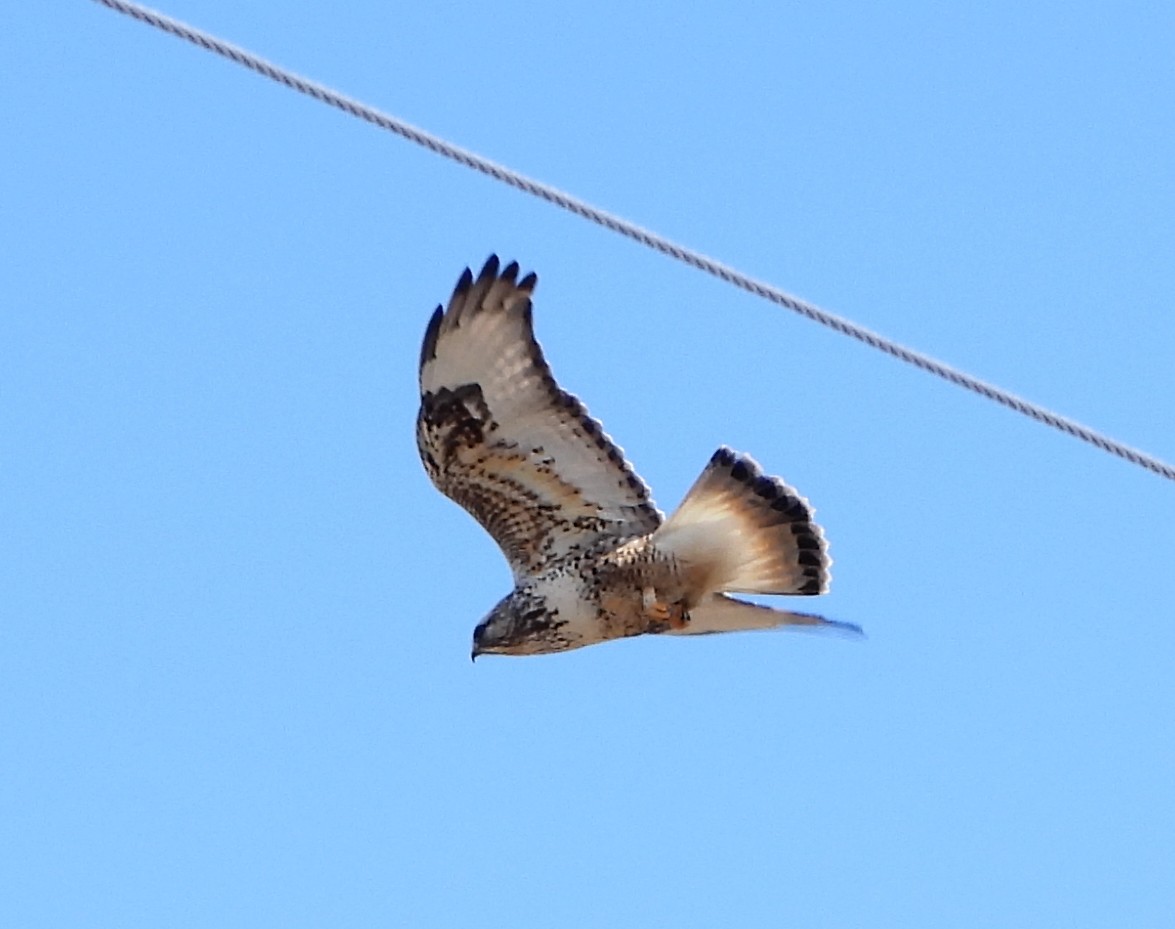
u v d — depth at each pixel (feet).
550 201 37.86
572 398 49.32
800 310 39.70
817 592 47.96
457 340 49.06
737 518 47.96
